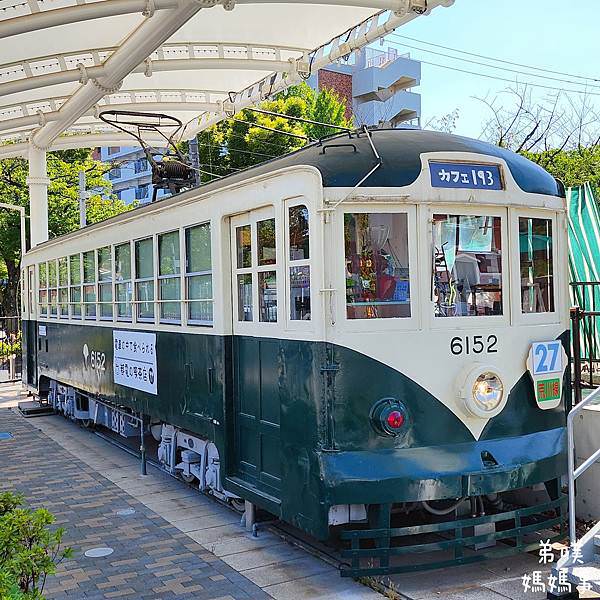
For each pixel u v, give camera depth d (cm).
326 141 579
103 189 2978
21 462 988
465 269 554
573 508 509
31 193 1688
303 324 541
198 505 757
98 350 1048
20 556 372
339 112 2453
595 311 744
